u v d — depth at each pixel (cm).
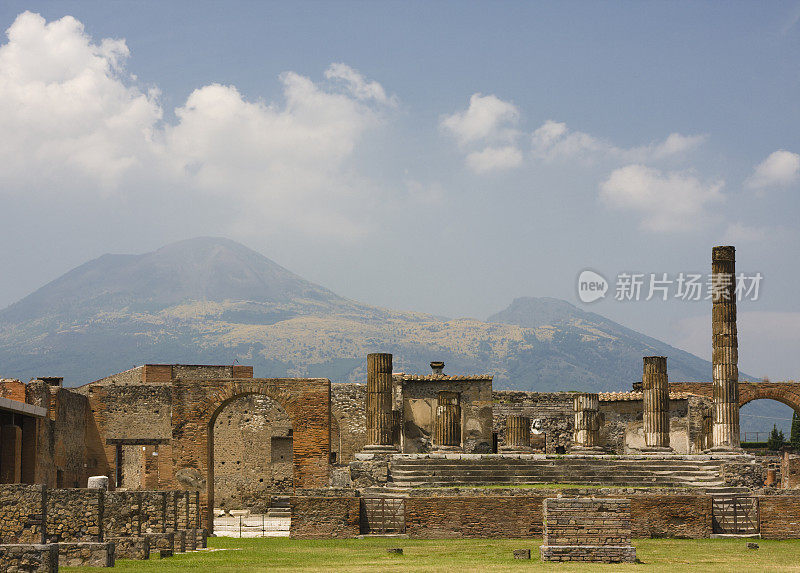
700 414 6744
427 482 4688
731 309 5862
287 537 4347
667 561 2997
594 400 5469
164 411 6450
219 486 6438
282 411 6531
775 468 8150
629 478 4762
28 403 5275
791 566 2841
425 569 2659
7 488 2606
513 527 4088
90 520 2712
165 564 2720
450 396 5694
